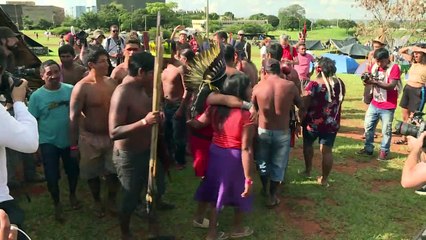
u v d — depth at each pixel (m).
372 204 5.51
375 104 7.23
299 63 10.80
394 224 5.00
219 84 4.57
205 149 4.70
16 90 2.76
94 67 4.61
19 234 2.84
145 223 4.97
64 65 6.04
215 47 4.63
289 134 5.25
